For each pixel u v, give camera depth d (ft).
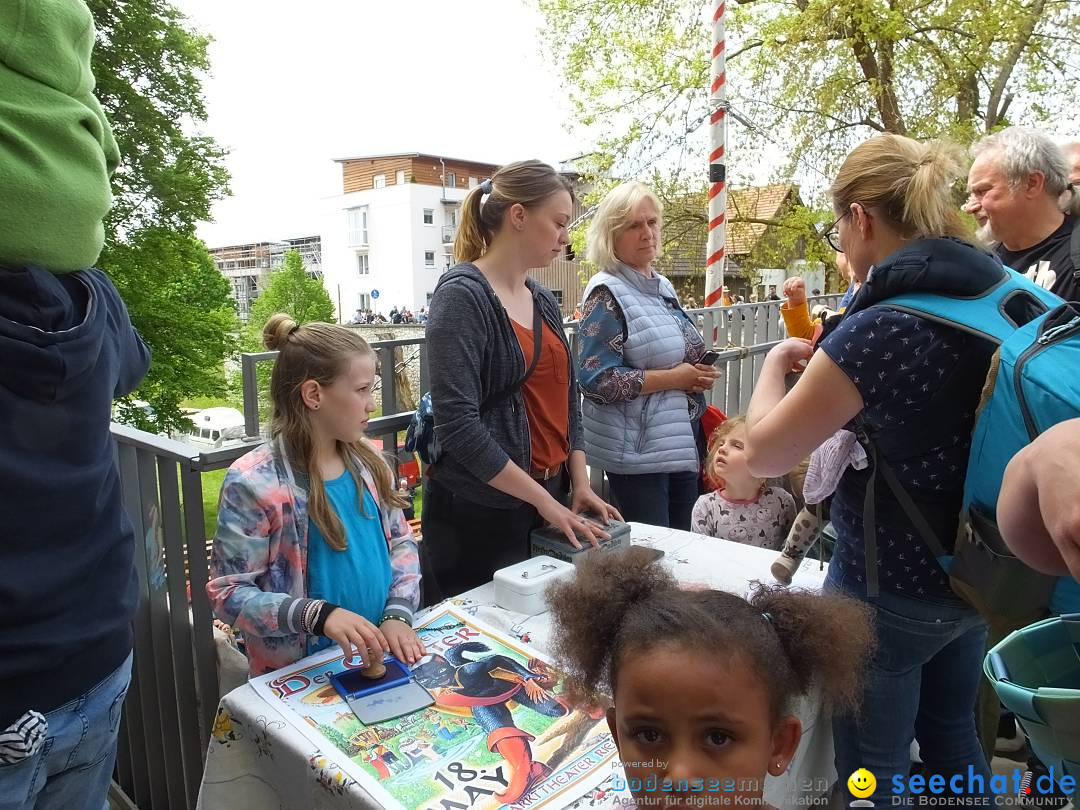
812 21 36.91
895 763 4.47
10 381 3.20
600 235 8.75
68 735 3.60
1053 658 2.45
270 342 5.06
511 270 6.42
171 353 57.77
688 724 2.56
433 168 197.36
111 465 3.93
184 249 58.18
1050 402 3.19
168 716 6.50
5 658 3.28
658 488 8.62
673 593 2.92
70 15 3.52
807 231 42.57
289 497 4.83
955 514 3.99
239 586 4.64
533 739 3.70
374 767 3.49
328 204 211.82
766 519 7.91
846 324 4.06
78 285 3.70
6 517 3.25
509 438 6.39
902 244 4.25
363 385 4.96
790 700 2.79
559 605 3.14
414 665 4.38
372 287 204.33
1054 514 2.00
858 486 4.42
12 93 3.27
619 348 8.38
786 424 4.26
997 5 34.42
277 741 3.74
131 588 4.00
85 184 3.51
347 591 4.99
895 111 39.45
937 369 3.81
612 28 41.78
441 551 6.73
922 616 4.20
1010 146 7.96
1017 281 4.07
